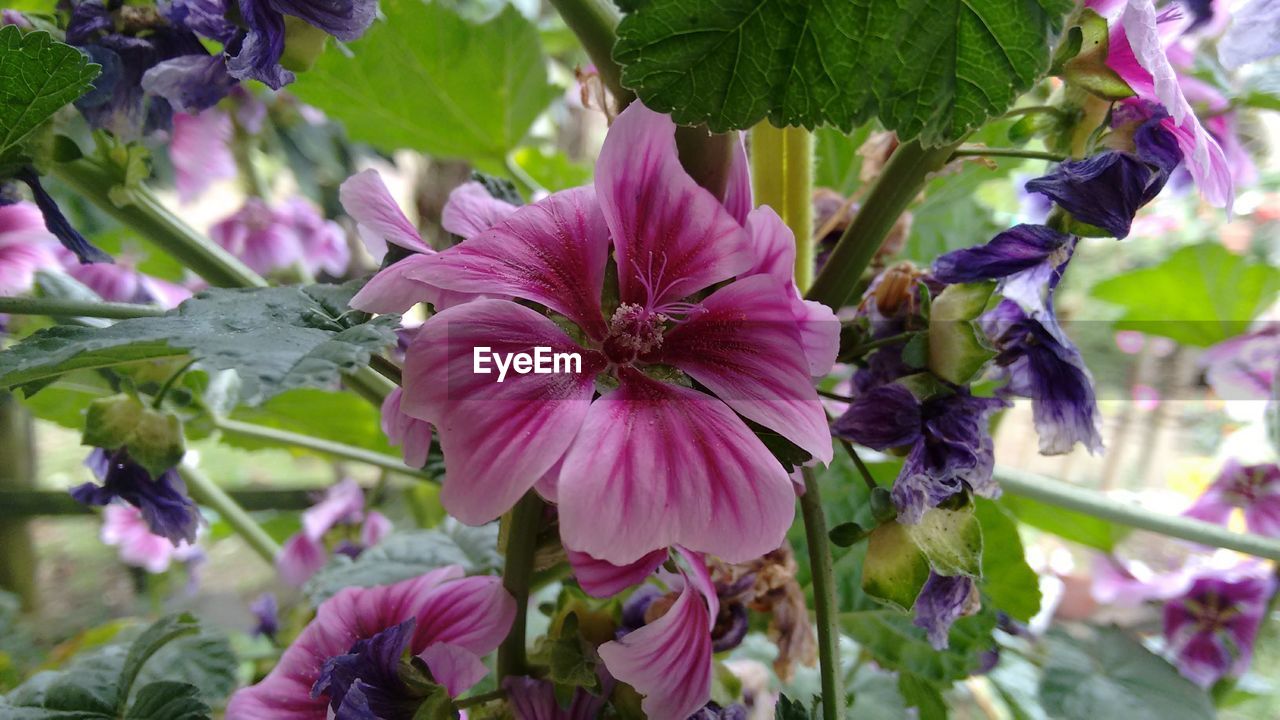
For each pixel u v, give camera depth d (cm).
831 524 18
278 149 39
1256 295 24
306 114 36
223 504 28
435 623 12
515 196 15
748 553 8
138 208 16
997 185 35
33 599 37
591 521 8
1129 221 11
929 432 12
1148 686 21
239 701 12
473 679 12
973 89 9
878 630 18
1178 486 27
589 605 14
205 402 22
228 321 10
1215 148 11
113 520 32
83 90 11
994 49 9
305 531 30
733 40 9
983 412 12
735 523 8
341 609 13
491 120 23
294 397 27
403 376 8
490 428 8
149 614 39
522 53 21
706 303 10
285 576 29
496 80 21
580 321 10
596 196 10
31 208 20
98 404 15
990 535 18
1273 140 21
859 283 16
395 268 10
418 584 13
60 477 42
